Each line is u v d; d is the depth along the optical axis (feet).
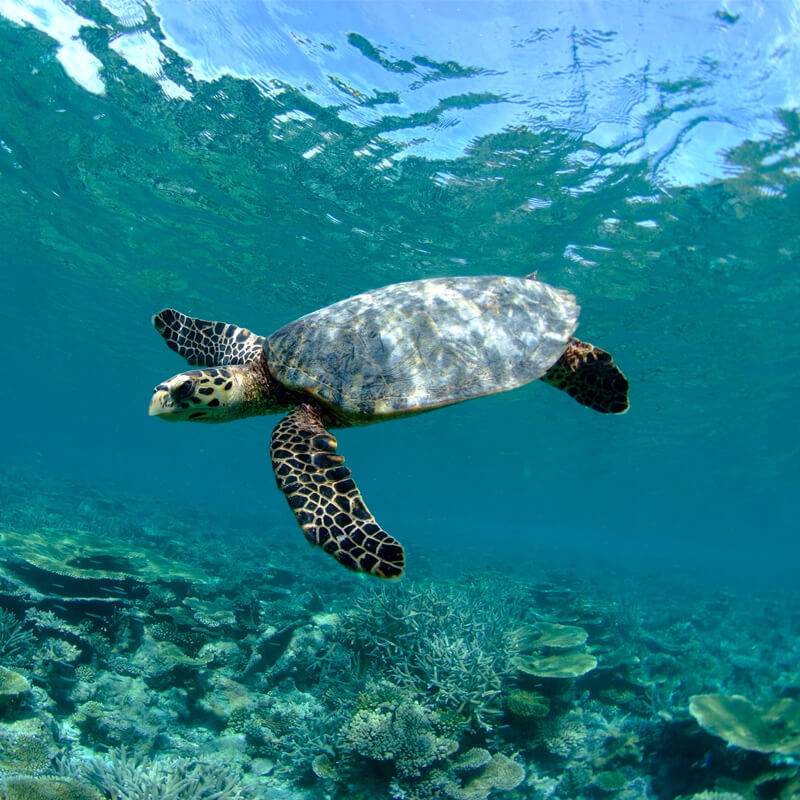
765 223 44.34
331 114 39.22
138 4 33.17
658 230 47.44
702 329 65.51
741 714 24.20
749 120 35.60
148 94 39.86
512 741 23.22
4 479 83.61
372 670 24.72
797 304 56.75
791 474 163.63
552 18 31.07
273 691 24.61
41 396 276.21
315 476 10.37
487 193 44.98
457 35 32.58
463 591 41.32
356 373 11.72
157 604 26.45
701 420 107.86
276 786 19.77
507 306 12.98
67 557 26.50
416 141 40.57
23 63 38.86
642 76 33.83
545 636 30.30
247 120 40.88
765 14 29.66
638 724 27.14
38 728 18.04
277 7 32.17
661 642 40.37
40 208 62.08
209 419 12.79
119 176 51.39
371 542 9.22
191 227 58.59
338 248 57.52
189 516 87.35
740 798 20.01
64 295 92.63
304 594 38.01
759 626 58.13
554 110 36.70
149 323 95.40
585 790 22.74
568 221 47.70
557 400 99.04
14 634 21.25
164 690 22.65
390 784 18.80
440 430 148.15
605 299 61.62
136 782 16.07
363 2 31.22
